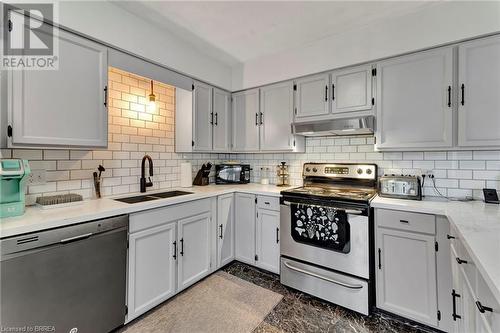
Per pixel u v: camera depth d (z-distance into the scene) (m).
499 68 1.60
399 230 1.71
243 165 3.10
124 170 2.24
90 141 1.67
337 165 2.49
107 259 1.53
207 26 2.09
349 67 2.21
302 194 2.11
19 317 1.19
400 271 1.71
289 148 2.58
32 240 1.22
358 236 1.83
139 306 1.72
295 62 2.49
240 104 2.97
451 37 1.73
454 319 1.34
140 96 2.38
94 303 1.47
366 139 2.42
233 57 2.73
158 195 2.35
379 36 2.03
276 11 1.87
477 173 1.89
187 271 2.11
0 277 1.13
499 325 0.69
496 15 1.59
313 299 2.01
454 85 1.75
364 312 1.78
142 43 1.97
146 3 1.77
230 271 2.49
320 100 2.37
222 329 1.65
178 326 1.67
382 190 2.03
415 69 1.90
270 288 2.17
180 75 2.38
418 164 2.14
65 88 1.54
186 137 2.60
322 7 1.82
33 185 1.65
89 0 1.64
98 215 1.48
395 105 1.98
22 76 1.38
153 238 1.82
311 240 2.04
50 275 1.29
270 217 2.39
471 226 1.16
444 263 1.55
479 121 1.66
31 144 1.41
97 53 1.71
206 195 2.28
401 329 1.66
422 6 1.80
